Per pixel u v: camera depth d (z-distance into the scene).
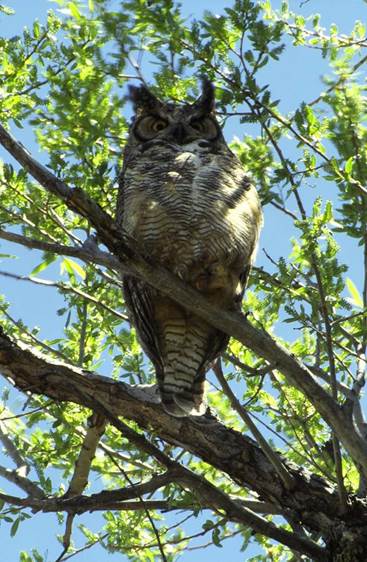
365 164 10.42
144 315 10.93
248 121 10.40
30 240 8.79
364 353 10.66
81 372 10.72
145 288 10.76
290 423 11.38
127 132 12.15
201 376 11.03
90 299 11.62
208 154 11.52
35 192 11.25
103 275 11.86
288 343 12.01
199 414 10.95
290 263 10.29
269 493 10.64
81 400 10.59
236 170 11.34
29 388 10.61
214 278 10.68
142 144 12.10
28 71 12.25
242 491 12.72
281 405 11.80
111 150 11.59
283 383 11.88
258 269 11.46
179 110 12.49
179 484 10.79
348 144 10.31
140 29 10.11
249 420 9.66
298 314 10.01
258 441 9.85
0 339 10.48
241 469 10.68
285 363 9.38
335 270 9.75
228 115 10.53
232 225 10.80
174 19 10.19
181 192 10.84
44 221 11.93
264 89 10.37
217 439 10.76
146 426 10.82
